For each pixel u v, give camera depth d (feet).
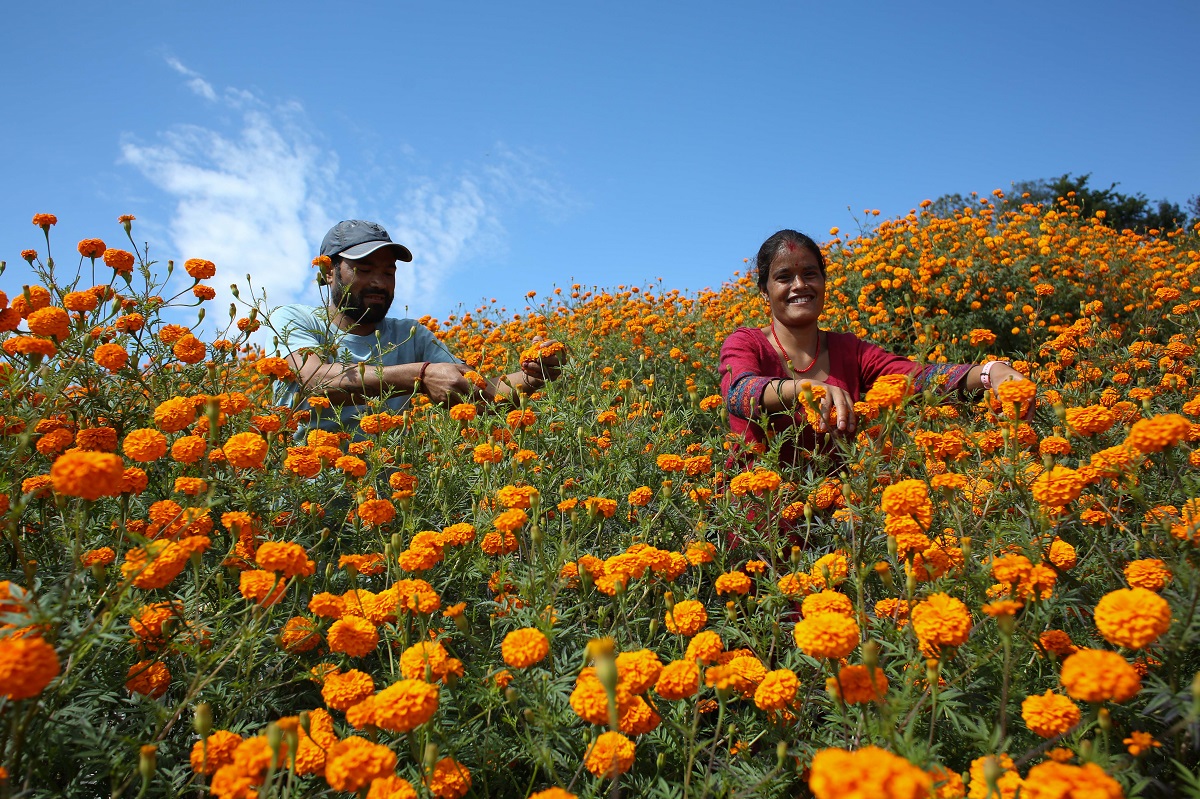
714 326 25.58
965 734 5.23
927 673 5.08
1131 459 6.79
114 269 10.71
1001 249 27.04
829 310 25.70
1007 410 7.90
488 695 5.96
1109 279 25.38
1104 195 87.25
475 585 8.45
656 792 5.70
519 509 8.36
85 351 9.12
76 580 6.30
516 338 21.52
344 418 13.23
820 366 11.87
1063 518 7.69
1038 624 6.00
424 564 7.58
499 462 10.75
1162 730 5.34
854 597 7.86
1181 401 12.92
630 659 5.29
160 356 10.46
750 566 8.55
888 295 27.37
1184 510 6.50
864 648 4.98
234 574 7.49
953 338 20.98
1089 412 7.87
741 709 7.21
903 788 2.92
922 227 30.96
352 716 5.18
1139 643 4.57
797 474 9.30
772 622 7.11
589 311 27.02
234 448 7.79
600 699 5.16
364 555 8.52
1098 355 15.84
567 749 5.96
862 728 5.21
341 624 6.32
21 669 4.19
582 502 10.34
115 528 6.93
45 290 9.87
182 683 6.33
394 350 15.15
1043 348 17.81
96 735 5.42
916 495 6.79
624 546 9.62
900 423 8.91
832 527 8.23
